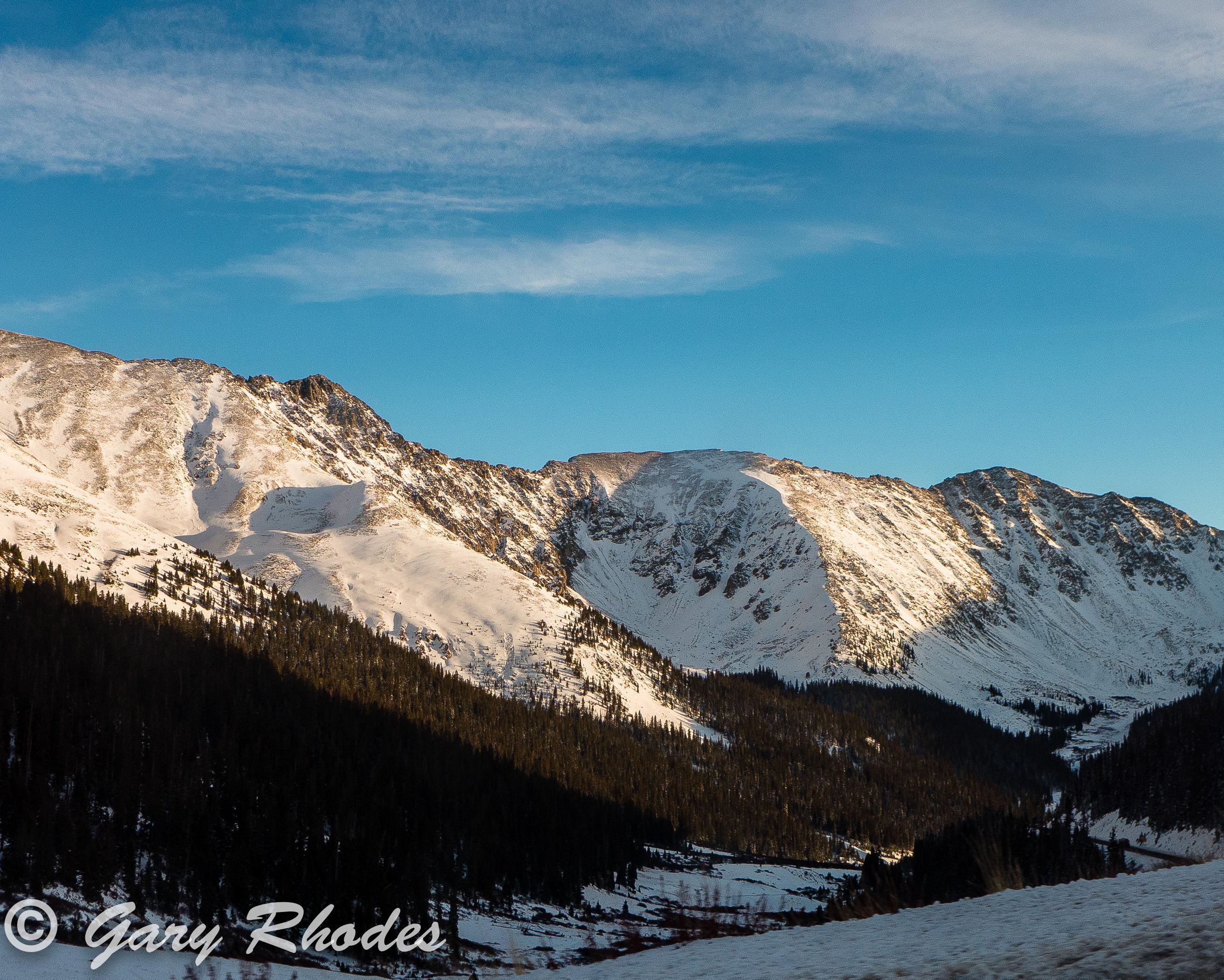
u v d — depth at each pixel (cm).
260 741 11300
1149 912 1847
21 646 11662
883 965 1844
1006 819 6925
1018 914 2158
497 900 10288
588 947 6700
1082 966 1582
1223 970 1441
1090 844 6344
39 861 7344
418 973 7438
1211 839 11306
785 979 1872
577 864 11538
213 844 8712
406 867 9438
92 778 9331
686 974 2091
